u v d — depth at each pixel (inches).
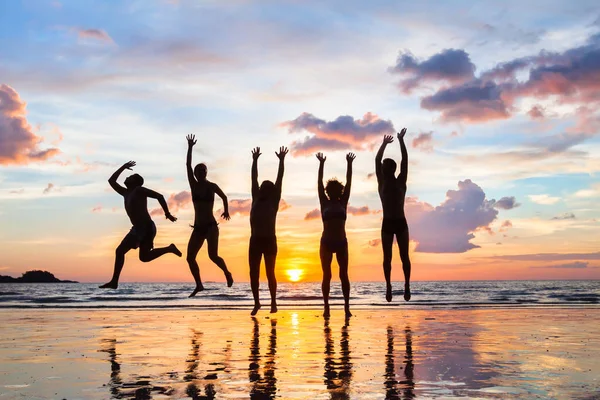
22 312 633.0
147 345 298.0
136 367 227.0
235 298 1412.4
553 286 3410.4
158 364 233.9
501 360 243.1
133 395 175.6
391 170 419.2
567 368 222.8
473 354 261.1
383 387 185.5
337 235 472.7
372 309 664.4
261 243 482.6
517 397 170.9
